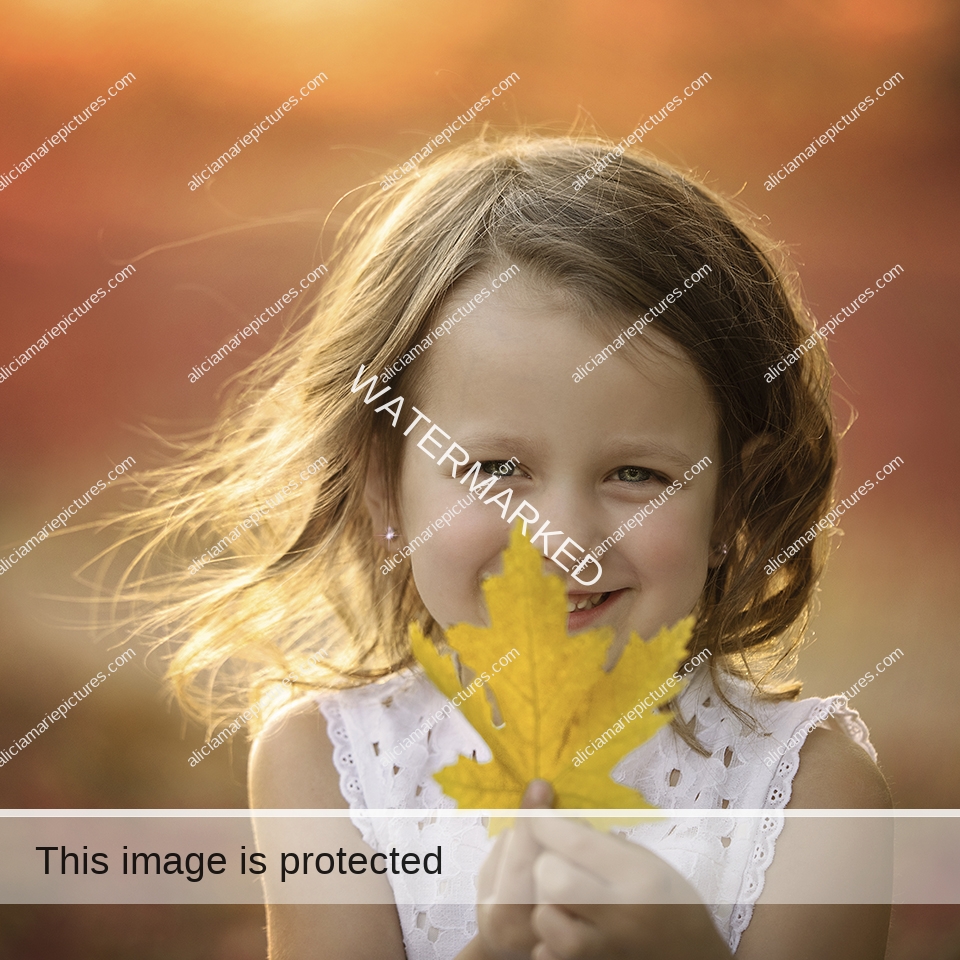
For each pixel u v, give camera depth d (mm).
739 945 1579
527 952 969
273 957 1758
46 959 2975
